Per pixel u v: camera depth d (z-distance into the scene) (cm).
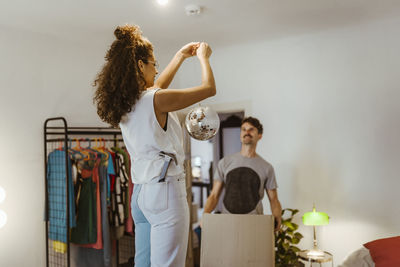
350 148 311
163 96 125
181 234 130
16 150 291
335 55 320
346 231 312
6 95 287
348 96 313
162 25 296
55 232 292
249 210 274
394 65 294
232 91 378
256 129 281
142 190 132
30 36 302
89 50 343
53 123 314
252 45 363
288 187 341
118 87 126
